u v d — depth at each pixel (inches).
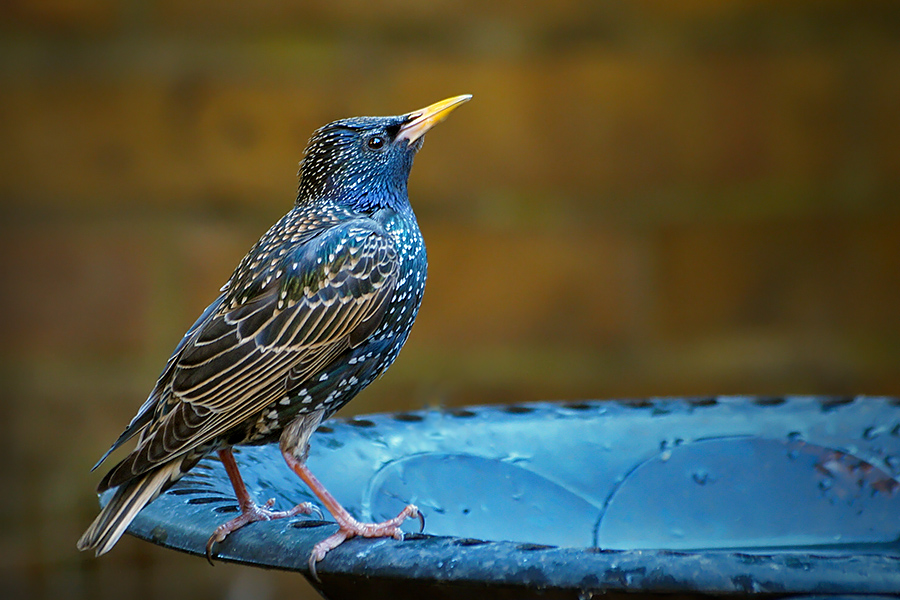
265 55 406.0
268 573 419.2
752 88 410.9
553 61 408.5
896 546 202.2
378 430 223.3
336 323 205.9
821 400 235.8
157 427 187.2
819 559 129.2
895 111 410.0
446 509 204.7
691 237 414.3
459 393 410.3
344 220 222.5
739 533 206.2
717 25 410.0
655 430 227.0
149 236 408.2
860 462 214.7
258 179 407.2
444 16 406.6
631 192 411.5
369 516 198.8
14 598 404.5
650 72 409.7
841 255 413.7
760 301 415.5
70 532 410.0
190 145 407.2
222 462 203.6
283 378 200.2
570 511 209.5
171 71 405.4
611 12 408.5
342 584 159.9
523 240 410.6
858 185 411.8
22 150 404.5
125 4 403.9
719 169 412.2
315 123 406.9
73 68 404.8
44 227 406.6
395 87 406.9
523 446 222.7
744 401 237.1
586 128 409.7
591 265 411.8
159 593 414.9
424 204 407.5
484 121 408.2
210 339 196.5
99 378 409.1
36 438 408.8
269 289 204.1
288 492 204.7
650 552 133.6
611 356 414.0
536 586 133.9
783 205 413.1
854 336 413.7
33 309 407.5
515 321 411.5
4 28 400.8
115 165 406.3
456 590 145.5
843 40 410.3
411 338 409.4
